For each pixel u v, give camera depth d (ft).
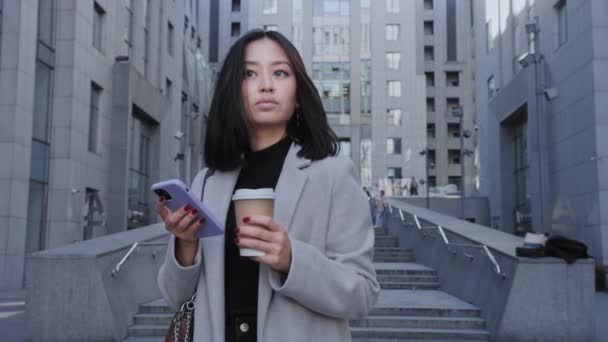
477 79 110.42
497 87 96.32
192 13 132.26
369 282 5.66
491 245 28.37
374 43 198.49
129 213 82.28
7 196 52.85
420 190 188.03
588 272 24.90
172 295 5.92
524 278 24.94
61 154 64.28
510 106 85.51
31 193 61.05
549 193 70.49
